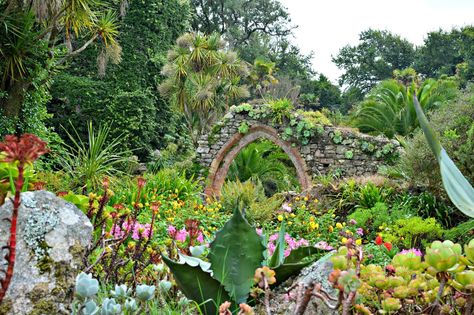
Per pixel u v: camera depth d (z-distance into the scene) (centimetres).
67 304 131
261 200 1128
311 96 4372
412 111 2295
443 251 127
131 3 2430
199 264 188
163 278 244
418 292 143
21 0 1202
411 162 1098
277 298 179
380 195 1188
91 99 2253
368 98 2553
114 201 865
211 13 4356
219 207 1077
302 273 178
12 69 1155
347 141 1700
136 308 162
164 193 1157
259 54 4409
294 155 1750
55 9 1182
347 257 137
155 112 2397
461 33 4909
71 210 137
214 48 2378
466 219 1043
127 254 290
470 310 129
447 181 151
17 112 1241
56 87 2191
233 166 1997
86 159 898
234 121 1811
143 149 2291
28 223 129
